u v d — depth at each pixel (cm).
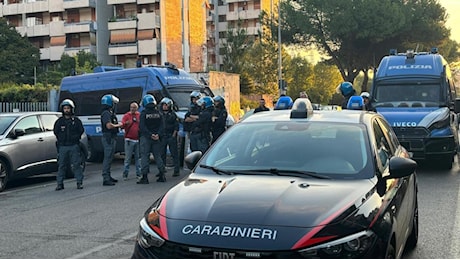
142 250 336
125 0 5653
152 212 360
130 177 1193
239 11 7619
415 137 1080
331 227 312
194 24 6119
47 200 908
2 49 5522
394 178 412
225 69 4909
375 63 3684
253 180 388
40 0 6000
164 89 1421
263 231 308
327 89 6969
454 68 3525
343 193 355
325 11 3497
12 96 2748
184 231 320
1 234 659
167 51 5653
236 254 301
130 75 1496
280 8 3750
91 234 648
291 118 493
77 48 5831
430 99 1197
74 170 1030
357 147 434
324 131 459
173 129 1161
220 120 1199
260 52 4975
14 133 1076
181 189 385
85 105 1605
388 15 3353
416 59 1275
